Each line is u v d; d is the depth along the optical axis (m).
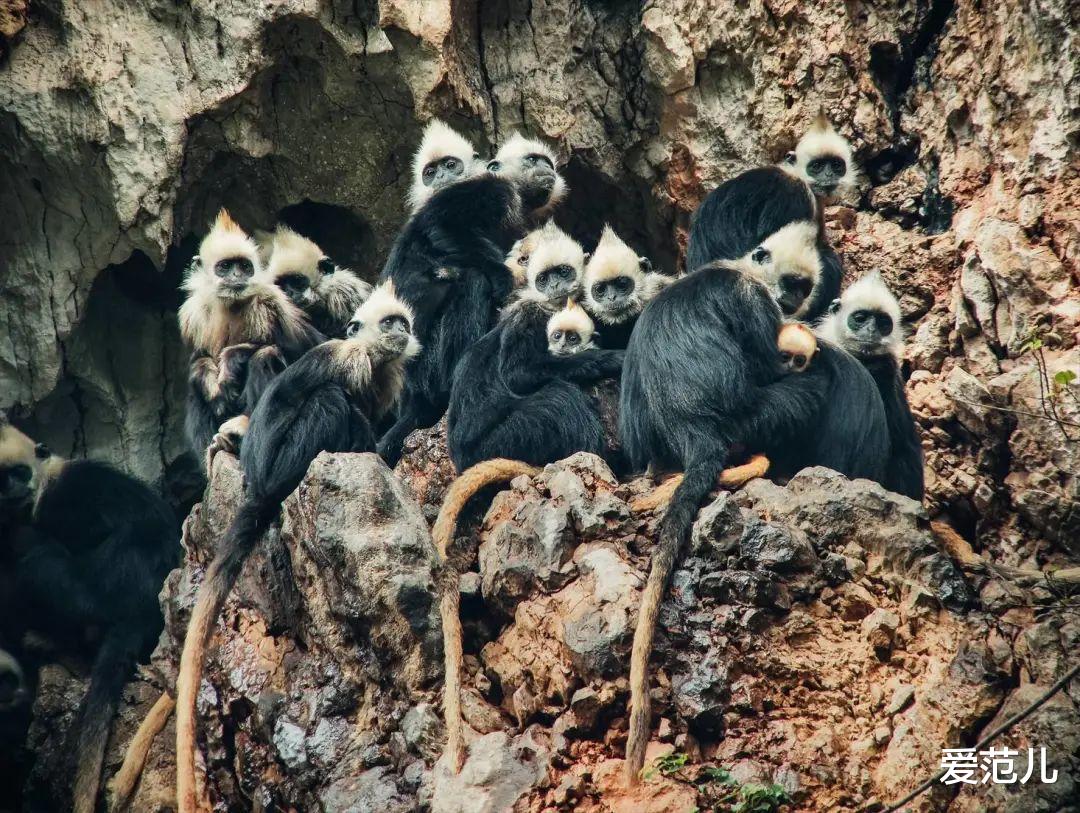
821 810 18.03
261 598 21.98
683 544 19.95
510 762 18.66
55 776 25.05
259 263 26.59
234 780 21.25
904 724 18.31
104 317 29.91
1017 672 18.62
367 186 29.73
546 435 23.56
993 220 25.09
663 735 18.80
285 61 28.44
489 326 26.92
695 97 28.78
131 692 25.70
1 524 27.56
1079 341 23.52
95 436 30.16
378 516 20.77
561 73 29.62
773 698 18.94
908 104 28.72
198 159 28.80
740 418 22.17
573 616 19.55
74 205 28.25
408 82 28.06
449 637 19.83
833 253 26.48
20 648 27.27
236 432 24.73
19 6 27.75
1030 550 23.50
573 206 30.42
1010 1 26.31
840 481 20.36
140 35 28.19
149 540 27.67
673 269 30.08
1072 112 24.92
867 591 19.72
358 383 23.55
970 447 24.39
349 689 20.34
